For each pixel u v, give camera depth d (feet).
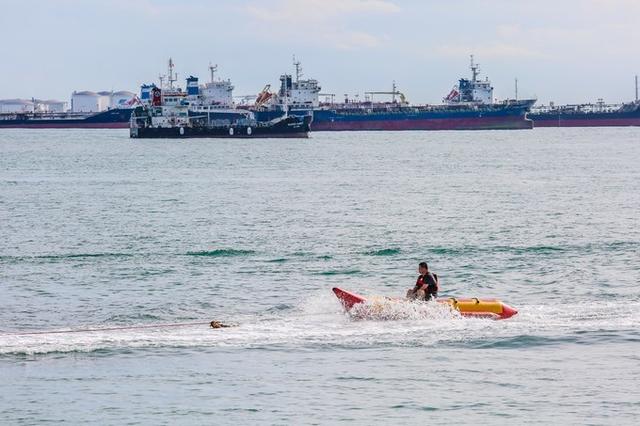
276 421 224.33
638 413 229.86
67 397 238.48
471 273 403.54
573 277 392.06
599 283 379.35
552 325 301.84
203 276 396.37
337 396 240.12
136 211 648.79
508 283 381.81
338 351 274.77
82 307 336.70
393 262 433.07
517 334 290.76
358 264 427.33
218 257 447.01
